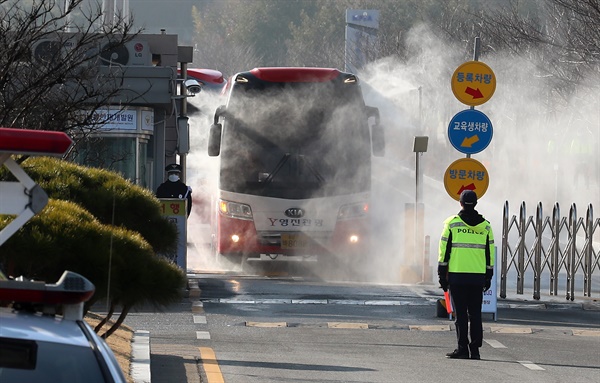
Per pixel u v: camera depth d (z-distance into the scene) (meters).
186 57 72.38
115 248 23.12
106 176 30.45
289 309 44.53
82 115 42.56
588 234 53.12
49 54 41.44
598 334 39.88
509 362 32.59
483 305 42.91
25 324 10.68
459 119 44.28
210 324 39.66
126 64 62.12
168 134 73.12
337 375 28.80
